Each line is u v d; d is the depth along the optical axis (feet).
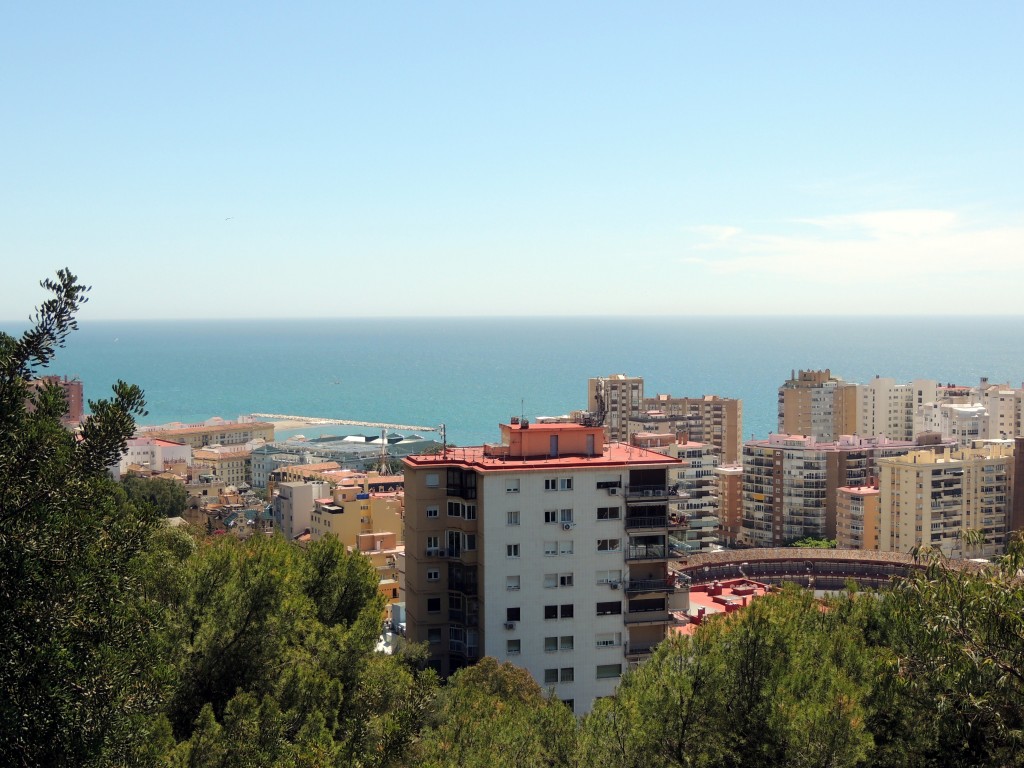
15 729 79.00
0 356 85.46
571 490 289.53
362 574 187.83
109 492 89.81
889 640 147.54
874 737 121.80
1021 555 111.75
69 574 83.92
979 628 108.17
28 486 84.28
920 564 116.47
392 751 108.06
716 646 133.28
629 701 128.98
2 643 80.89
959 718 110.32
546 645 289.33
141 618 90.63
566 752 128.06
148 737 92.63
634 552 293.64
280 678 130.52
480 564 287.89
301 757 102.42
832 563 570.87
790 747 117.39
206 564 148.25
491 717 140.87
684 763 123.24
